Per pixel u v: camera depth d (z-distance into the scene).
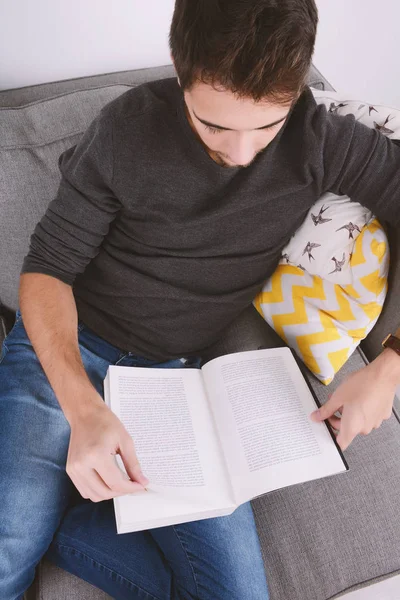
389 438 1.00
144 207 0.89
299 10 0.60
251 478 0.81
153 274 0.97
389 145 0.92
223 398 0.91
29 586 0.89
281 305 1.06
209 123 0.70
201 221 0.89
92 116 1.10
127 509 0.73
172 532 0.87
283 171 0.89
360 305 1.00
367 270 0.96
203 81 0.64
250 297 1.05
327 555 0.87
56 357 0.88
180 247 0.94
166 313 1.00
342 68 1.51
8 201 1.06
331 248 0.97
